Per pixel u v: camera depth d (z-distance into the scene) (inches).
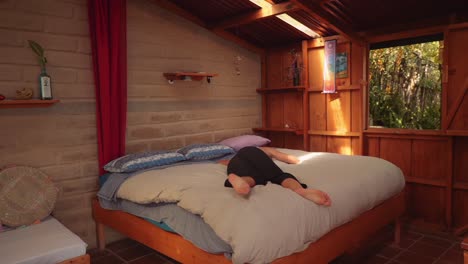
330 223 83.3
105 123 125.6
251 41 178.5
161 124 145.8
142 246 128.6
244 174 97.7
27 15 110.7
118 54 127.6
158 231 96.2
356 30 147.9
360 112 149.1
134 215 106.9
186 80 151.8
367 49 147.1
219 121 167.6
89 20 122.3
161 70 144.9
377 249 119.3
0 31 105.7
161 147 146.1
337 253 89.4
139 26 137.6
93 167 127.3
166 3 143.4
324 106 163.5
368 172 107.3
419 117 146.3
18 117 109.9
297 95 173.5
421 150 137.4
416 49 145.4
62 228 98.1
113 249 126.3
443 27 126.0
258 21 156.3
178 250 89.7
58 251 81.9
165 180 99.8
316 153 136.1
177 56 150.1
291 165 116.7
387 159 146.7
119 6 126.9
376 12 132.7
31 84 112.1
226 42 169.0
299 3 118.9
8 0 107.0
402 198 122.1
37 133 113.8
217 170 111.4
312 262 81.2
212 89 163.9
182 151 134.6
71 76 120.6
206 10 149.3
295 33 162.7
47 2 114.6
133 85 136.6
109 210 117.0
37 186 106.1
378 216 107.2
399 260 111.0
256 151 106.0
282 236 72.0
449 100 127.9
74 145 122.3
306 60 165.2
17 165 108.4
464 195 129.3
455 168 130.6
